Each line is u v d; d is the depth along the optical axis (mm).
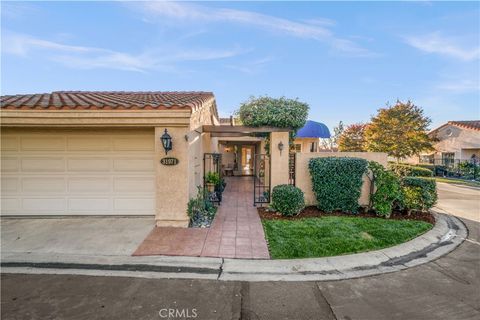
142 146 7551
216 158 11430
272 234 6348
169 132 6883
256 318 3361
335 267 4863
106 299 3752
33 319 3283
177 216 6922
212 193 10570
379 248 5688
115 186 7613
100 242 5777
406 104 23234
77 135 7535
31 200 7602
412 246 5875
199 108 7832
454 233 6969
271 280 4367
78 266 4781
